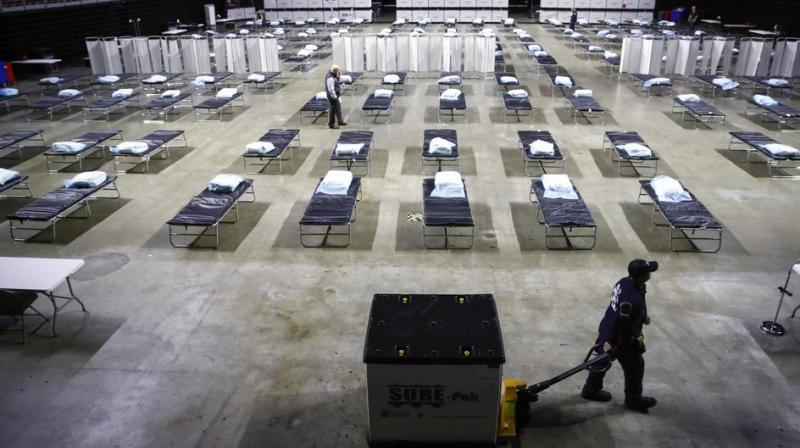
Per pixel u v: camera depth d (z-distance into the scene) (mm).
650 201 8945
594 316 6059
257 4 35469
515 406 4453
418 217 8430
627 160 10617
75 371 5273
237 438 4508
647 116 13750
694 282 6688
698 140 11953
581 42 23812
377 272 6949
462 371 3928
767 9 27812
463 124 13086
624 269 6992
